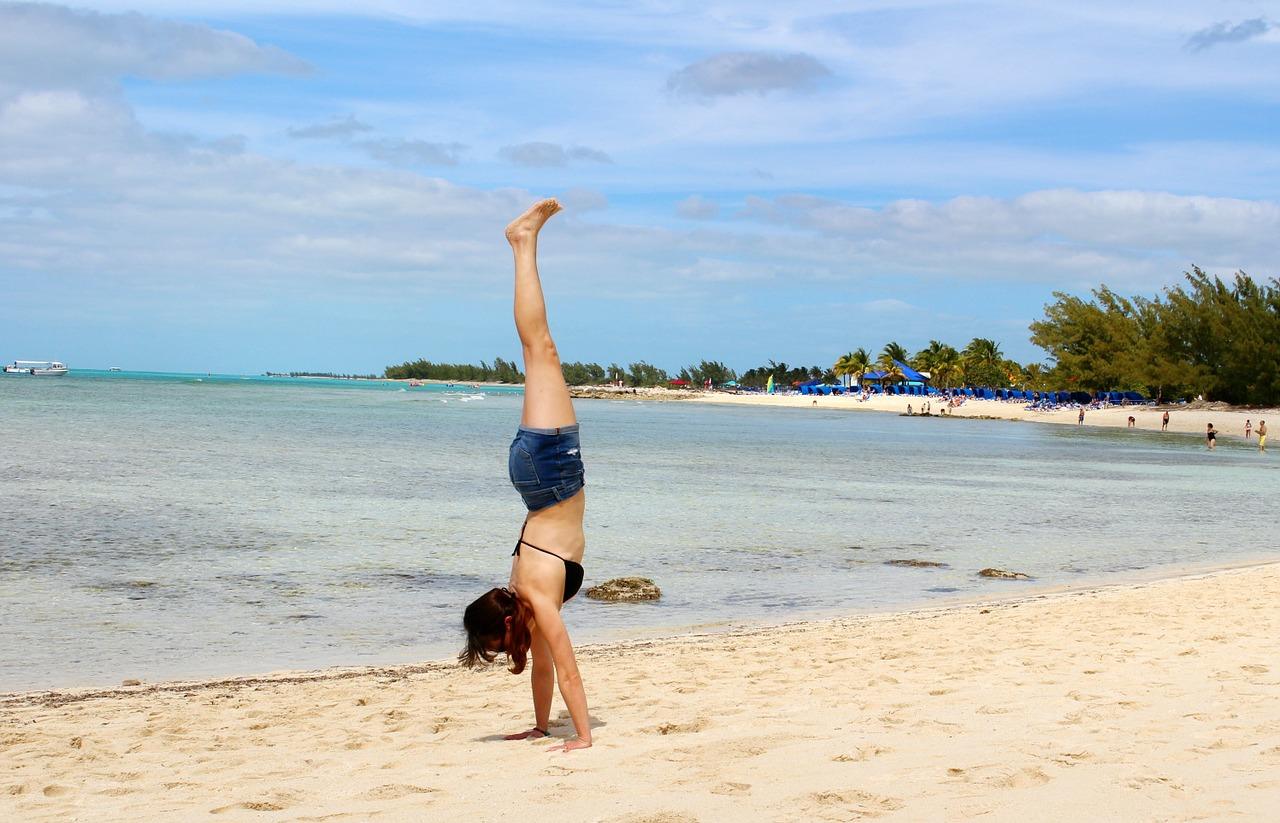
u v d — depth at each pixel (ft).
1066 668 23.82
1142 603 38.04
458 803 12.82
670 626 39.22
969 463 149.28
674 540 64.18
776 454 161.27
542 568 16.01
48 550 53.98
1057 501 94.48
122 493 82.38
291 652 33.71
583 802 12.52
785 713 19.17
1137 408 347.56
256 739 19.84
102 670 30.78
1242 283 326.03
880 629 35.37
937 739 15.62
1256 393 314.55
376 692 25.85
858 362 578.66
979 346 553.64
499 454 139.23
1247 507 91.35
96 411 245.65
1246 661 23.16
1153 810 11.33
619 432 234.99
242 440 157.28
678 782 13.34
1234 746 14.43
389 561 53.31
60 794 15.20
